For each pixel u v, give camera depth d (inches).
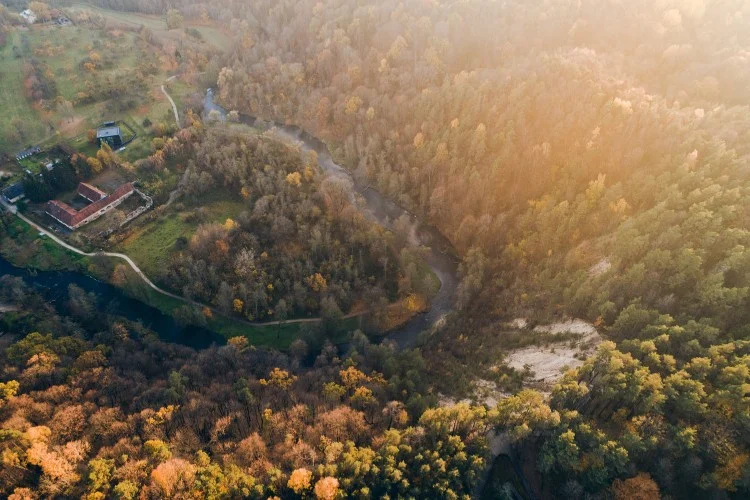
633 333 5767.7
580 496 4603.8
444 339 7219.5
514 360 6466.5
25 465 4500.5
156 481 4210.1
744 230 5787.4
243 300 7726.4
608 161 7849.4
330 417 5147.6
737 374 4707.2
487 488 4928.6
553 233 7623.0
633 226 6727.4
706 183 6614.2
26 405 5231.3
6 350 6269.7
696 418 4719.5
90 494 4197.8
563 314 6707.7
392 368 6338.6
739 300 5339.6
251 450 4761.3
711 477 4379.9
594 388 5260.8
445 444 4857.3
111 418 5162.4
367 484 4547.2
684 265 5846.5
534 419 4899.1
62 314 7514.8
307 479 4328.3
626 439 4606.3
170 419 5206.7
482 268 7815.0
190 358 6717.5
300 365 7012.8
